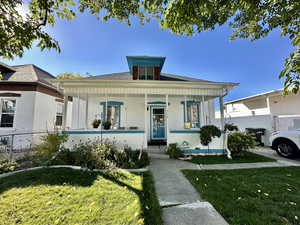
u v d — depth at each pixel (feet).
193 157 20.18
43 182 10.52
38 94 26.58
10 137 24.66
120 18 10.81
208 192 9.89
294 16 8.87
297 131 19.16
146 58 26.81
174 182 11.84
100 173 12.84
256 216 7.26
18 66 32.63
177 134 21.80
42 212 7.45
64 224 6.70
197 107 30.07
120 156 16.51
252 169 14.94
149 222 6.91
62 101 33.55
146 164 16.46
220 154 21.62
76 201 8.45
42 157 15.75
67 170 12.76
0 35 7.86
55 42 9.11
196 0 6.30
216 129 20.88
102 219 7.04
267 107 30.81
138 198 8.96
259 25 13.58
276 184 11.02
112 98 28.78
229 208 7.98
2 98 25.55
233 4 7.46
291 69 6.12
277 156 20.92
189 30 8.55
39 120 26.73
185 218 7.29
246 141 20.88
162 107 29.91
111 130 20.84
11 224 6.66
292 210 7.68
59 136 17.43
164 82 20.98
